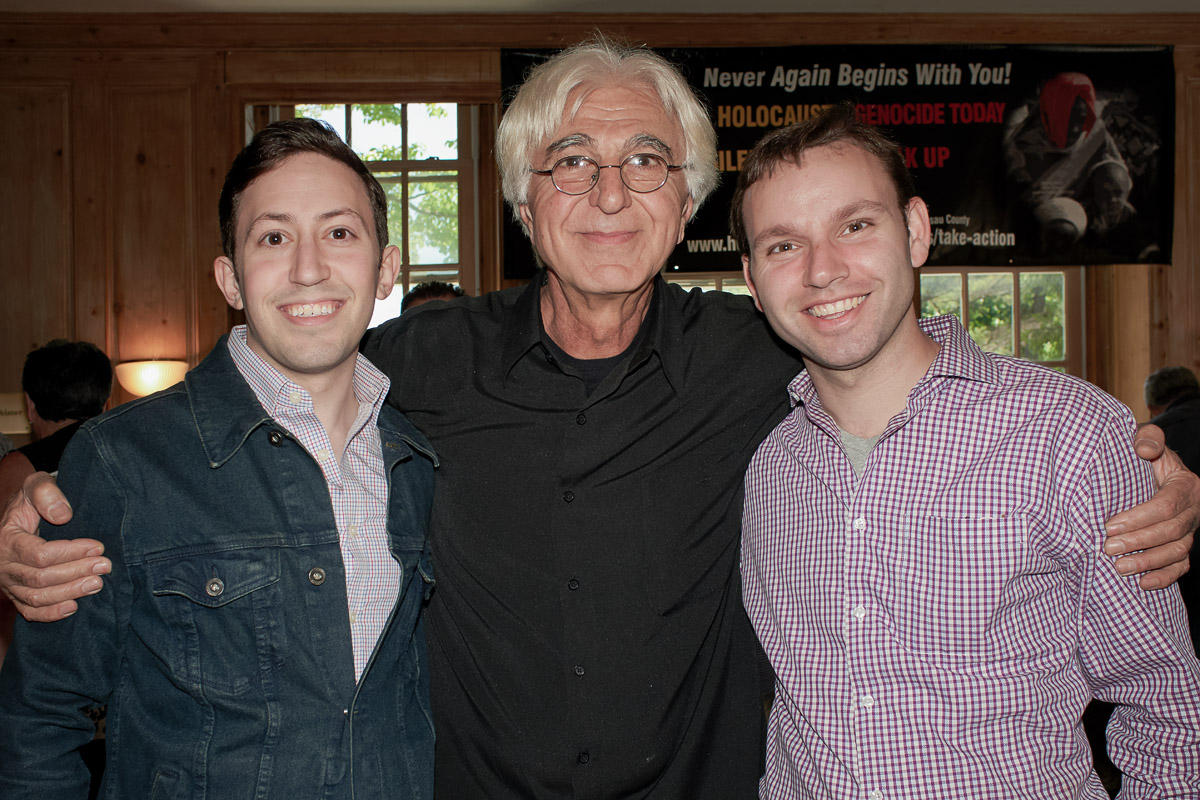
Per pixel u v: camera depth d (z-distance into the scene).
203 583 1.29
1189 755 1.30
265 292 1.32
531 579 1.64
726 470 1.71
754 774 1.70
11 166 5.48
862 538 1.41
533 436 1.69
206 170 5.50
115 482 1.29
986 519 1.34
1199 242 5.78
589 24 5.57
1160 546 1.30
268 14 5.48
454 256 5.65
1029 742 1.32
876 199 1.38
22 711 1.27
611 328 1.69
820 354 1.40
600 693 1.61
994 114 5.56
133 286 5.50
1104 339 5.88
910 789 1.34
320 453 1.41
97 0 5.30
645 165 1.60
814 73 5.51
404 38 5.54
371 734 1.37
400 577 1.45
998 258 5.56
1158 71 5.64
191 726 1.28
